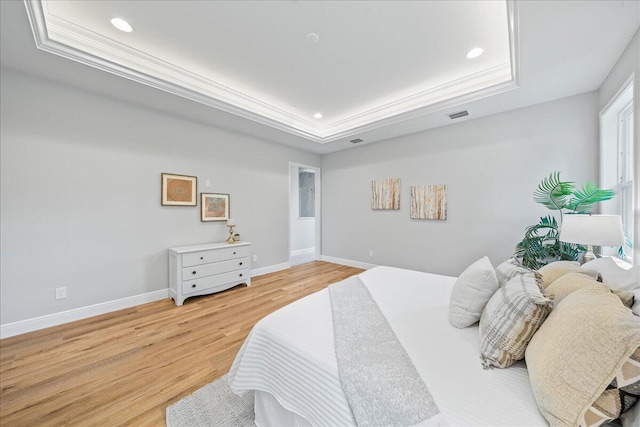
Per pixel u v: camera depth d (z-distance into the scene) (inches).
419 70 111.1
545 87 104.3
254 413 56.8
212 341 88.7
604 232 69.6
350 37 89.7
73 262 105.6
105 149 113.4
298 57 102.0
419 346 46.2
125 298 118.9
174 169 135.6
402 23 82.6
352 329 51.1
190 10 78.0
